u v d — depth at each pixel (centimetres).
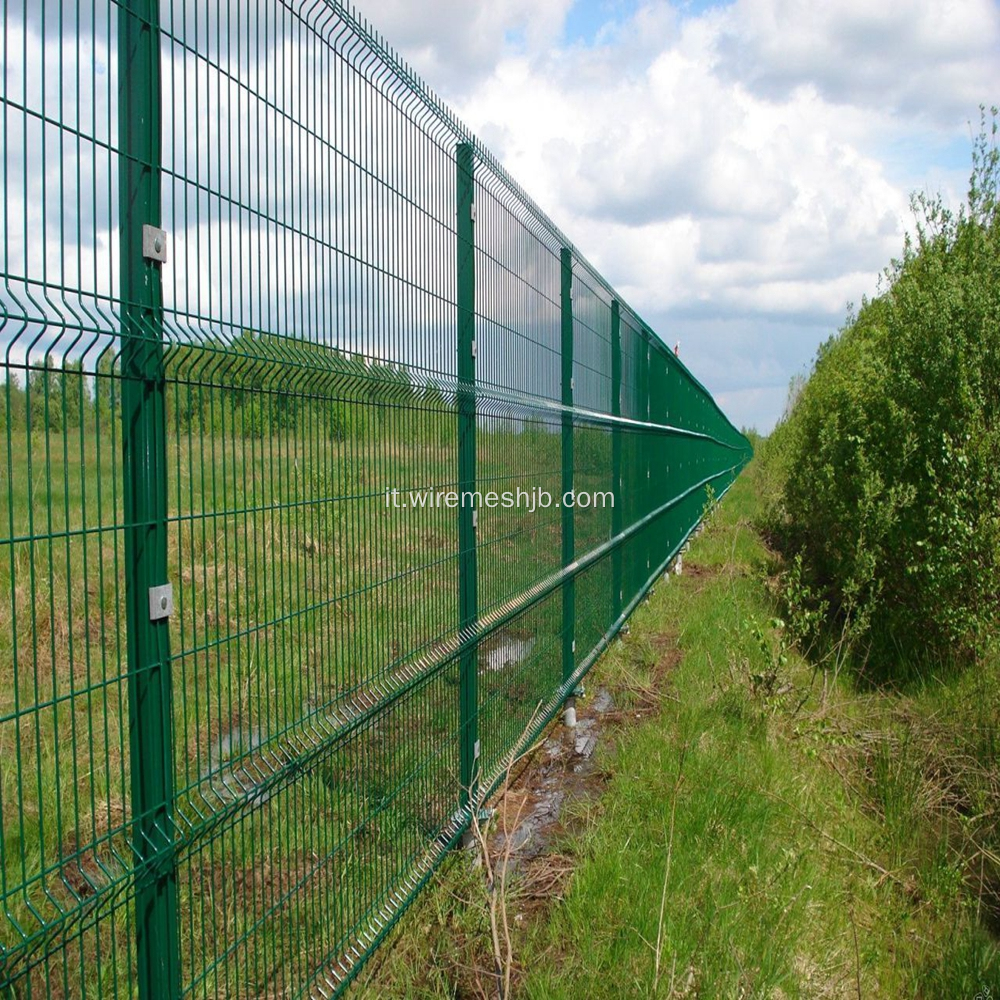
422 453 331
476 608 394
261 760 226
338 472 264
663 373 1101
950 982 330
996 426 625
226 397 209
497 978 300
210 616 270
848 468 794
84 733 331
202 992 206
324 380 251
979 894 389
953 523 616
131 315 179
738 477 3281
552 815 455
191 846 201
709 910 335
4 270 146
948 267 703
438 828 362
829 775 500
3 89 146
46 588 314
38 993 246
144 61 183
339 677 270
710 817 416
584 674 614
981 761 491
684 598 973
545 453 512
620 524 773
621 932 335
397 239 302
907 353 689
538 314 494
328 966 269
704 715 556
